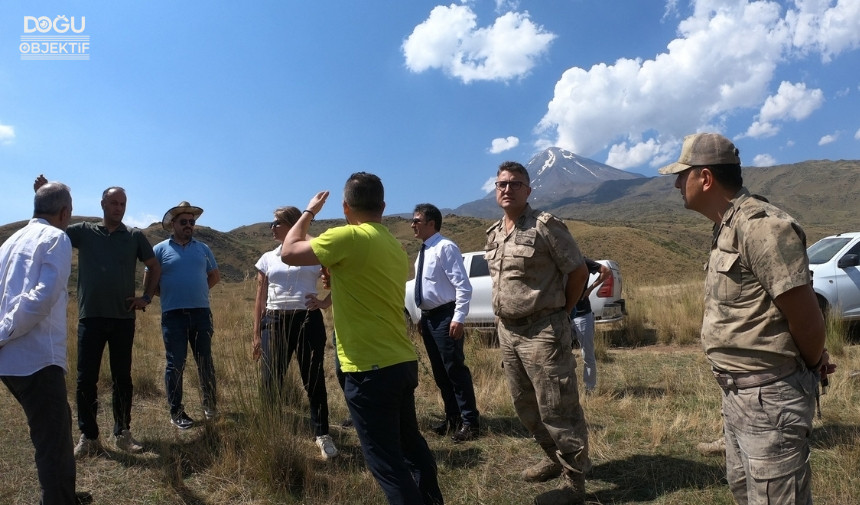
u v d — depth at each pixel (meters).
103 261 4.36
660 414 5.11
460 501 3.61
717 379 2.42
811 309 2.11
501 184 3.52
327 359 8.11
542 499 3.48
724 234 2.33
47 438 3.18
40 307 3.03
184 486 3.78
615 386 6.25
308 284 4.47
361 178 3.14
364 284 2.94
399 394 2.95
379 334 2.94
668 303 11.55
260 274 4.80
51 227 3.29
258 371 4.38
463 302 4.69
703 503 3.39
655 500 3.49
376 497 3.58
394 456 2.88
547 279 3.42
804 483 2.21
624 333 9.77
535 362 3.44
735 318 2.30
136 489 3.77
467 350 7.36
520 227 3.50
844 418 4.72
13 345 3.11
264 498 3.59
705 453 4.16
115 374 4.44
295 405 5.18
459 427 4.89
